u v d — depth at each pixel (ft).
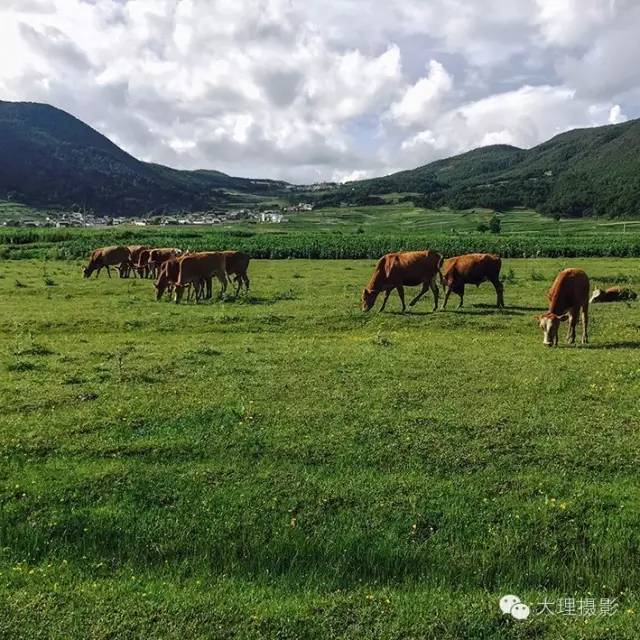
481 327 66.59
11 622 21.26
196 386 42.24
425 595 23.26
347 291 96.02
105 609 22.02
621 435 33.53
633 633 20.85
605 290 91.71
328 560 25.58
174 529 26.61
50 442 33.32
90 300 89.40
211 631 20.97
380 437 33.50
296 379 43.65
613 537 25.66
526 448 32.22
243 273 92.48
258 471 30.42
